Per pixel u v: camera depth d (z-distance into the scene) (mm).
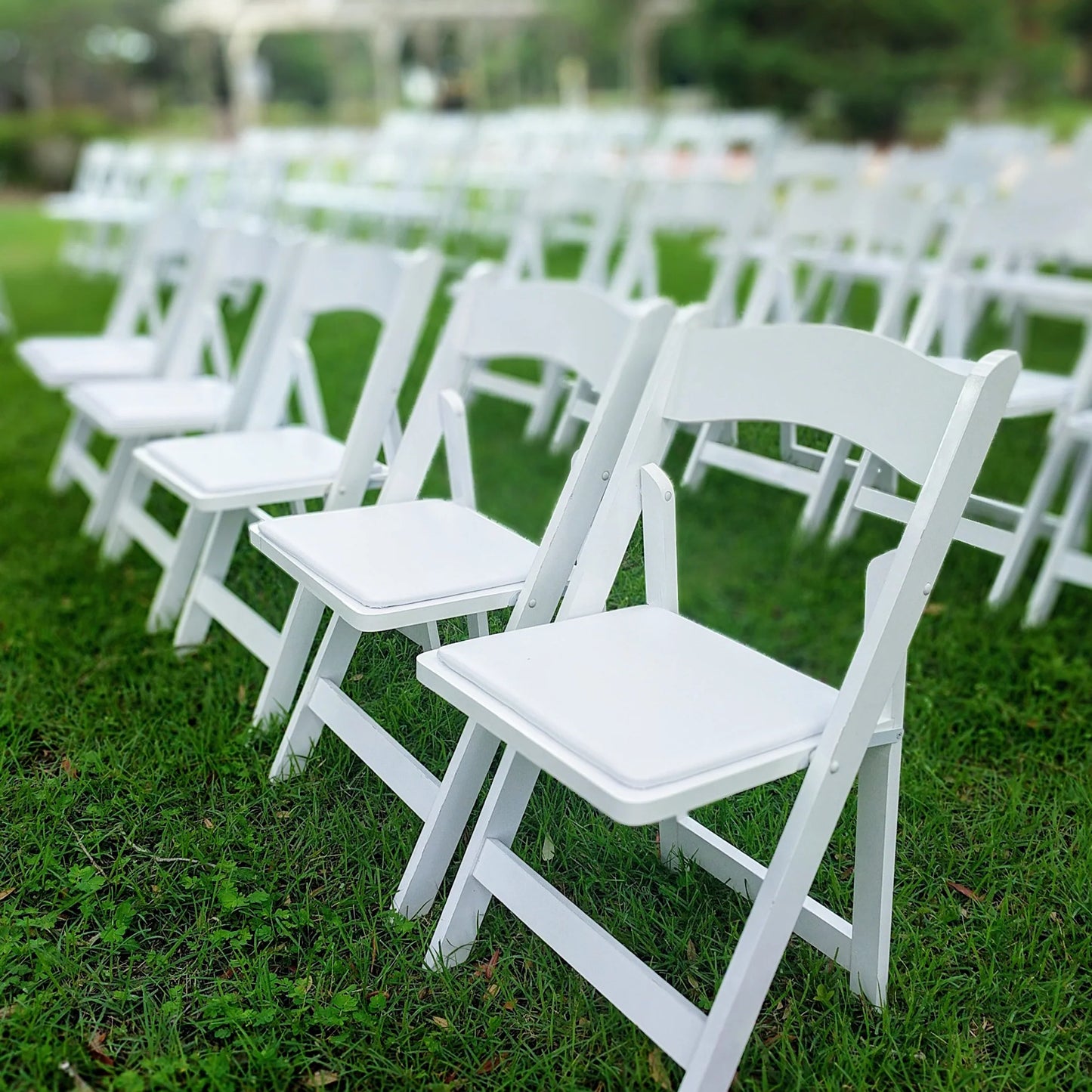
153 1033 1399
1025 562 2502
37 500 3473
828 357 1411
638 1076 1335
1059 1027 1408
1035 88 19516
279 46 27672
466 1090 1343
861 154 6074
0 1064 1373
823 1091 1306
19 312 6629
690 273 6434
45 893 1673
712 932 1563
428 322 3654
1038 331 4988
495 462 3498
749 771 1188
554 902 1395
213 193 7906
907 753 1980
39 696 2205
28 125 16219
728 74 17953
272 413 2559
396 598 1552
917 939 1524
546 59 23266
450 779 1566
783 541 2912
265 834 1788
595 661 1395
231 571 2406
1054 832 1758
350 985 1486
